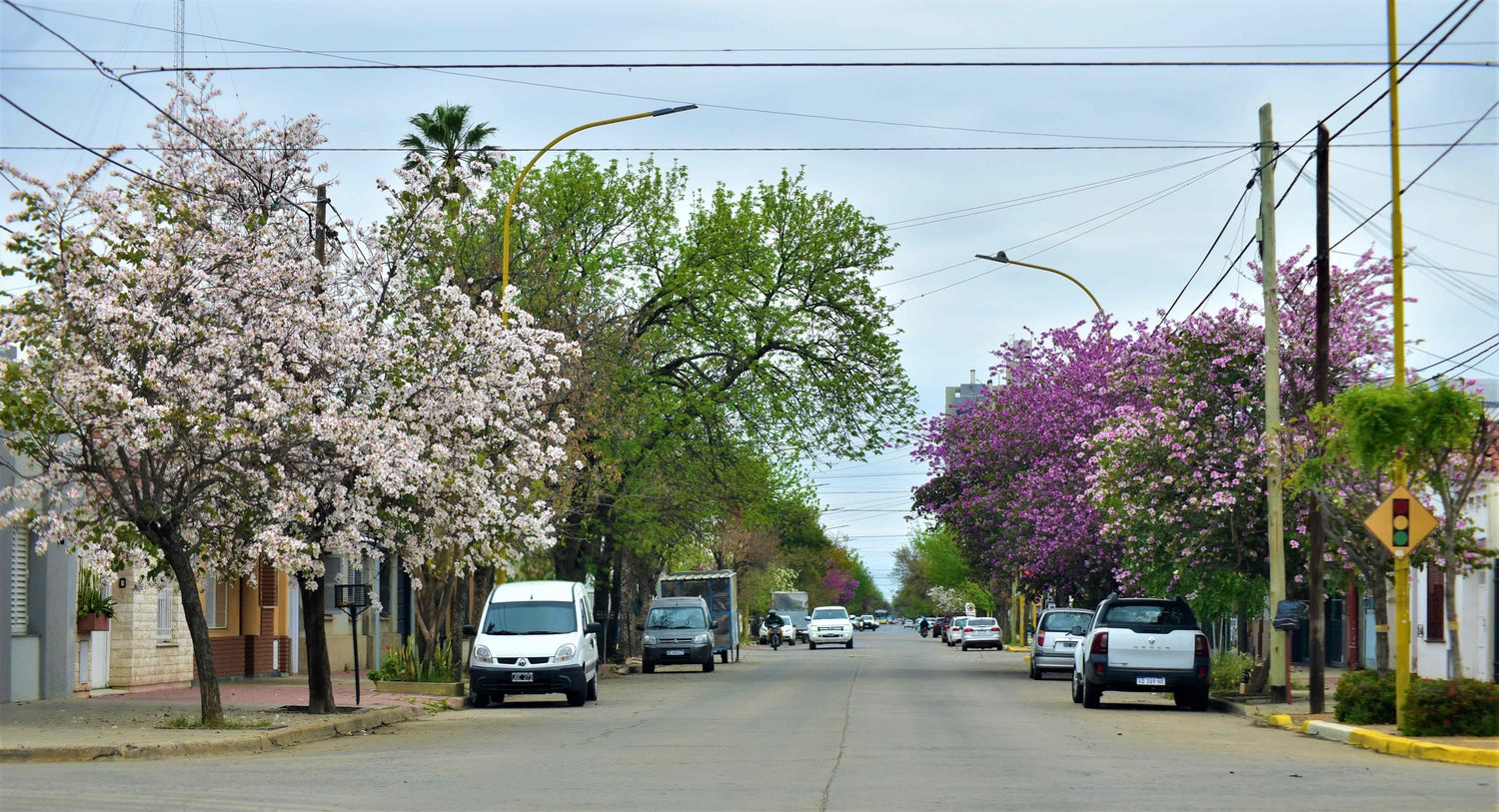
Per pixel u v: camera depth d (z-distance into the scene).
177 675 29.94
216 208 21.02
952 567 101.88
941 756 15.97
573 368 34.12
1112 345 32.41
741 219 41.50
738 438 41.12
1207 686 24.75
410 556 22.78
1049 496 37.19
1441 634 30.23
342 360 20.53
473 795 12.29
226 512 20.11
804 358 42.09
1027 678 37.75
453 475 21.67
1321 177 21.66
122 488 18.83
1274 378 23.97
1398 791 12.66
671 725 21.17
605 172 41.94
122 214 18.78
